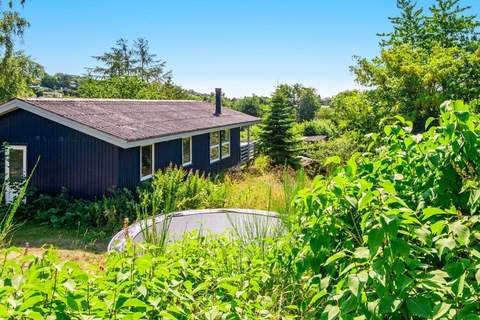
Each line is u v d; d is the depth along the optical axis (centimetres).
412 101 1667
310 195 213
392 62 1742
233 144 2200
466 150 208
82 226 1096
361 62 1794
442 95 1592
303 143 2500
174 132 1412
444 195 220
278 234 381
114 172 1209
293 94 5441
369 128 1773
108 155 1210
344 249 205
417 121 1684
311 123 3744
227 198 1121
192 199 1083
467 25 2181
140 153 1305
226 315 212
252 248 367
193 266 304
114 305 188
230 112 2361
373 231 171
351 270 191
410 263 176
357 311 177
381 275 165
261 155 2239
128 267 238
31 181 1270
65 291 188
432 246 203
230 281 275
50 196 1224
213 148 1938
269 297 268
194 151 1711
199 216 619
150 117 1550
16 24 2267
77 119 1194
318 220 214
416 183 246
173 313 215
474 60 1609
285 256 293
